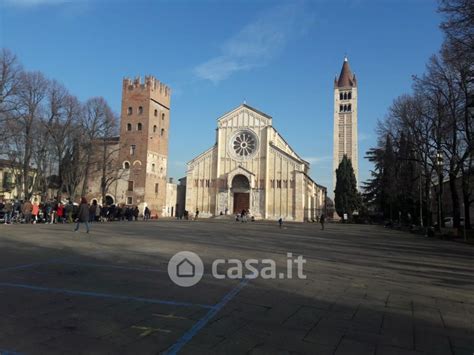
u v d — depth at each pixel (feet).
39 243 55.93
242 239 80.33
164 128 262.88
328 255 58.13
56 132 170.19
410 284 36.99
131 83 249.34
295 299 28.45
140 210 236.63
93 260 42.16
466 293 33.81
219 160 241.14
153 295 27.50
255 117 239.50
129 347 17.60
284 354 17.57
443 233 118.01
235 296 28.35
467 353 18.74
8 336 18.25
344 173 274.16
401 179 160.45
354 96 360.89
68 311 22.74
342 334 20.83
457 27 66.74
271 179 231.71
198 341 18.74
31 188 179.22
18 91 135.95
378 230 159.02
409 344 19.71
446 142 113.19
